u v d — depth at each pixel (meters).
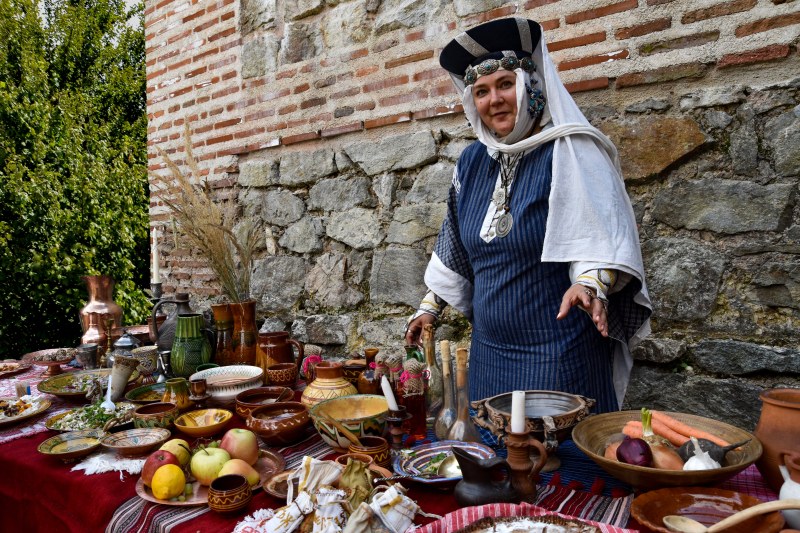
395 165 3.11
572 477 1.48
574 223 1.71
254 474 1.50
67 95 9.26
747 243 2.20
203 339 2.45
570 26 2.52
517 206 1.83
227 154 3.93
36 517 1.69
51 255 7.45
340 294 3.38
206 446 1.65
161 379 2.50
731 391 2.23
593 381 1.81
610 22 2.42
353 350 3.33
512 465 1.29
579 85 2.49
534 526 1.13
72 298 7.67
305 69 3.47
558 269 1.80
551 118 1.89
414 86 3.02
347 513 1.22
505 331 1.86
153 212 4.61
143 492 1.49
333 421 1.58
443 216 2.96
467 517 1.20
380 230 3.20
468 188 2.04
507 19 1.83
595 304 1.61
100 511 1.48
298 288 3.57
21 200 7.24
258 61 3.71
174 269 4.41
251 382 2.17
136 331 3.54
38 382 2.71
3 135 7.65
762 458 1.31
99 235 8.40
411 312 3.11
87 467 1.66
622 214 1.72
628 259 1.66
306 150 3.51
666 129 2.32
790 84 2.09
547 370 1.78
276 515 1.26
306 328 3.52
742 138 2.19
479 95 1.93
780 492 1.18
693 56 2.25
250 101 3.78
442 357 1.73
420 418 1.82
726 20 2.18
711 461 1.23
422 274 3.05
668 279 2.35
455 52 1.96
